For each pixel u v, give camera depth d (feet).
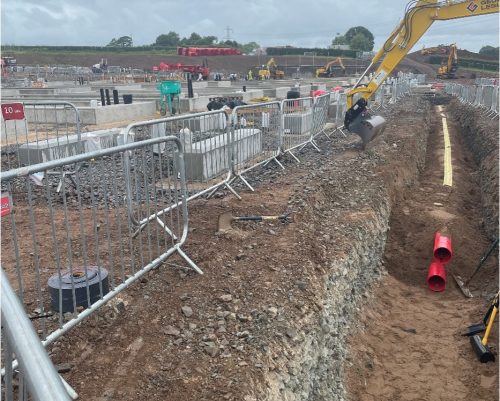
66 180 28.73
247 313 14.34
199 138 26.61
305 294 16.40
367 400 17.22
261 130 32.42
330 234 22.56
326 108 46.68
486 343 20.10
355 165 35.88
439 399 17.62
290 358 13.41
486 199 36.29
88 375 11.23
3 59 215.92
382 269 27.04
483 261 26.66
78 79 165.68
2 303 4.98
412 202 35.45
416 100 109.50
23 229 20.44
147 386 10.98
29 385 4.26
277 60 318.45
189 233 19.98
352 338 19.52
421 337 21.45
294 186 28.14
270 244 19.51
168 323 13.50
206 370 11.71
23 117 29.22
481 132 56.75
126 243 18.70
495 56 308.60
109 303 14.06
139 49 337.11
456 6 40.96
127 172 15.58
